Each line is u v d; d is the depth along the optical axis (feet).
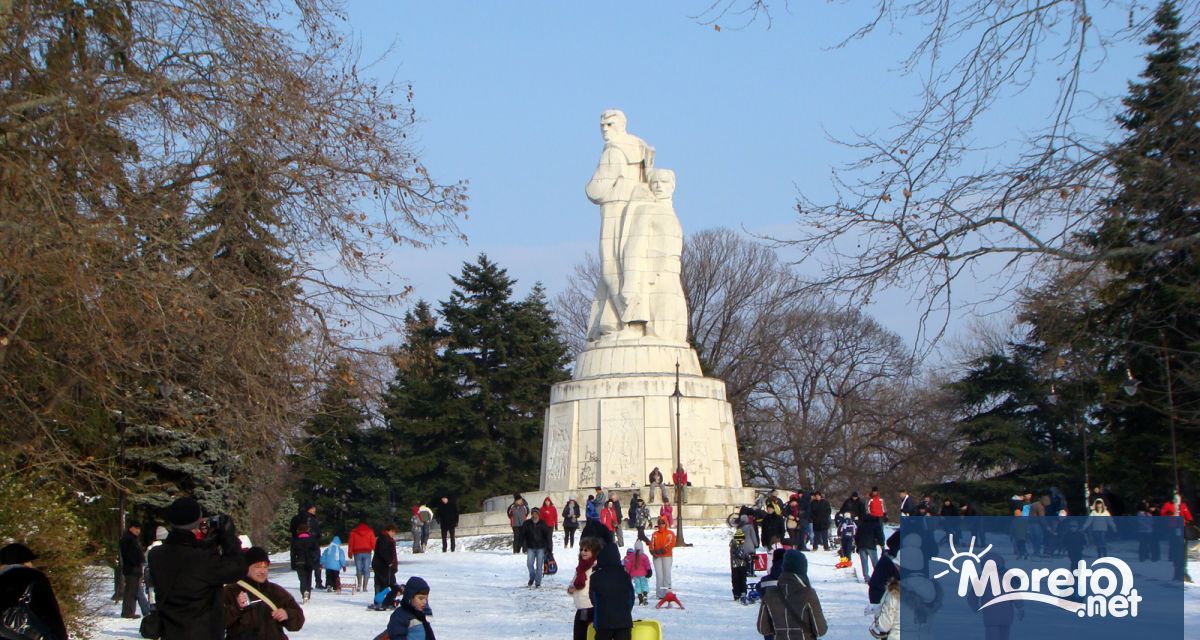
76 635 57.72
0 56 53.72
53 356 57.72
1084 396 51.06
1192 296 41.52
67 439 70.79
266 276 62.44
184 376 60.54
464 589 93.97
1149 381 53.31
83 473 60.95
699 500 151.84
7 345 54.08
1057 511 104.83
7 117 54.49
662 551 82.64
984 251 40.32
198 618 36.86
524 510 127.95
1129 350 46.52
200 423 61.00
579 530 140.77
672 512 143.33
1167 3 38.19
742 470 224.33
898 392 234.17
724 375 223.30
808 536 130.62
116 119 57.36
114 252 55.11
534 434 219.41
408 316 74.28
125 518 94.89
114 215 55.06
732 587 88.43
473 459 215.51
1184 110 37.73
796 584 44.80
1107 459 116.26
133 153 59.21
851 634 66.49
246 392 59.57
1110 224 39.24
